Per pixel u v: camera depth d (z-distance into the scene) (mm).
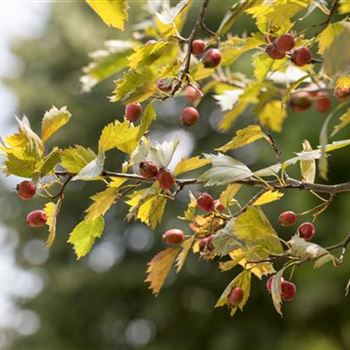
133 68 3578
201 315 19031
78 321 20656
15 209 21938
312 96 4746
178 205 18312
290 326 17094
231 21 3783
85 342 20734
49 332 20859
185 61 3521
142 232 20438
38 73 22516
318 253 3264
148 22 4871
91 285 20078
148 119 3240
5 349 21094
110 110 20453
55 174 3227
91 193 20781
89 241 3451
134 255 20516
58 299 20656
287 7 3504
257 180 3406
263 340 17672
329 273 13539
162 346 19203
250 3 3803
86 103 20938
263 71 3947
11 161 3199
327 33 3418
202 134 19594
